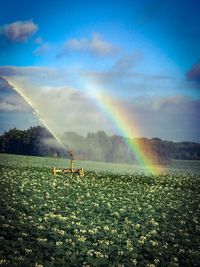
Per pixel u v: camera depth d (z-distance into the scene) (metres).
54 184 39.84
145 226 24.05
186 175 69.25
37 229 21.00
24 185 37.94
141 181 50.50
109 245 19.45
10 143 146.75
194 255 18.86
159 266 17.22
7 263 15.23
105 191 37.81
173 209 30.50
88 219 24.73
